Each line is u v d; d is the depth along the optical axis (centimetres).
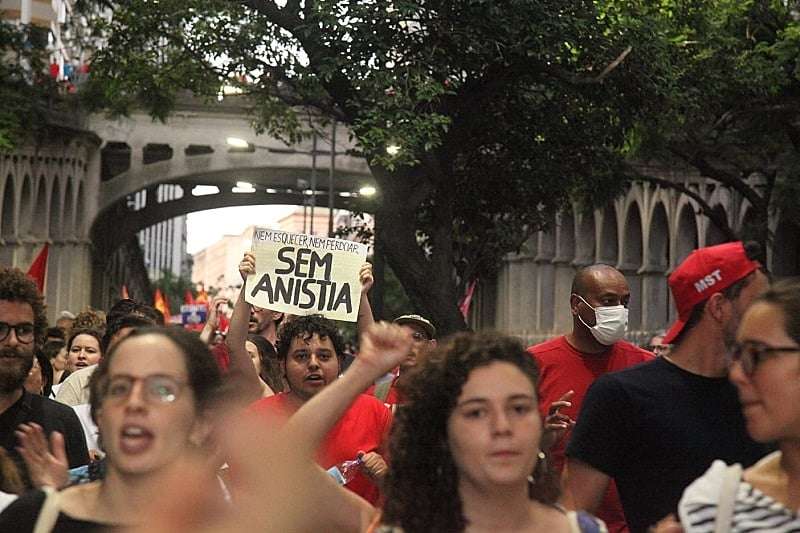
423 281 2394
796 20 2638
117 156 6041
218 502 283
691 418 536
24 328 640
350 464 685
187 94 5672
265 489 271
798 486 378
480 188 2647
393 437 402
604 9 2219
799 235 3641
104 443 373
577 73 2270
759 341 381
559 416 606
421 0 2123
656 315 4653
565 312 5512
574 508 539
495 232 2802
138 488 368
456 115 2336
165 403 367
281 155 5759
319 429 411
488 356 394
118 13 2484
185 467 287
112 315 988
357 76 2062
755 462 532
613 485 640
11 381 639
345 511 414
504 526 395
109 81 2605
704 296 539
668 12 2441
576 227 5319
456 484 396
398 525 397
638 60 2223
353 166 5800
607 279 746
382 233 2406
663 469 536
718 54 2459
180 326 396
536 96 2469
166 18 2427
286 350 742
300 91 2344
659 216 4603
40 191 4997
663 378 544
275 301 862
